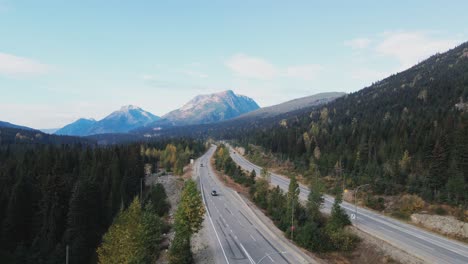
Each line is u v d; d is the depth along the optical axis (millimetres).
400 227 51625
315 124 182625
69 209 61656
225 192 82938
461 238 45531
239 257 41125
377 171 79188
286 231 49875
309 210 55438
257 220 57562
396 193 66500
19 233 61844
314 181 66750
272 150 161250
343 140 117562
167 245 49031
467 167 64062
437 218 51531
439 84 174000
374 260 41156
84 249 56688
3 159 118188
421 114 129375
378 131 116125
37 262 54562
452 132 79500
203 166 138250
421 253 39469
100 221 68812
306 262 39125
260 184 75688
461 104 133250
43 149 114812
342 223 51000
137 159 100500
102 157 99188
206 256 42000
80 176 79688
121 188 76375
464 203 54281
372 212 62375
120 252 36781
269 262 39281
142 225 43094
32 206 66625
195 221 42625
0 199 65000
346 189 77062
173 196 82562
